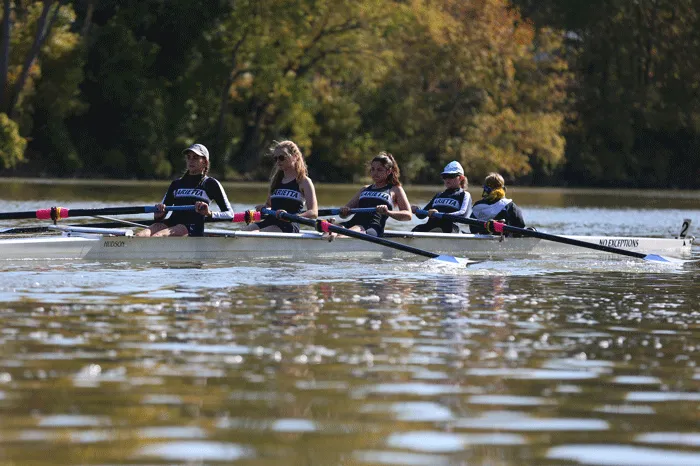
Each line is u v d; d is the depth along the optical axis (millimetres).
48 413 20625
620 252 57688
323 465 17844
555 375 25156
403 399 22406
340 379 24125
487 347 28656
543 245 65125
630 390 23734
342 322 32500
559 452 18953
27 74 190000
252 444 18938
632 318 34844
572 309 36875
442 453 18703
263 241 56000
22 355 26062
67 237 51438
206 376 24141
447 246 62031
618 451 19109
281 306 35844
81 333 29422
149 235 54531
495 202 64812
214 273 46812
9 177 193000
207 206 53750
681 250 69688
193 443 18906
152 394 22328
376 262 54781
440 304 37438
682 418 21375
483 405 22094
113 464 17609
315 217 58031
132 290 39469
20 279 42125
